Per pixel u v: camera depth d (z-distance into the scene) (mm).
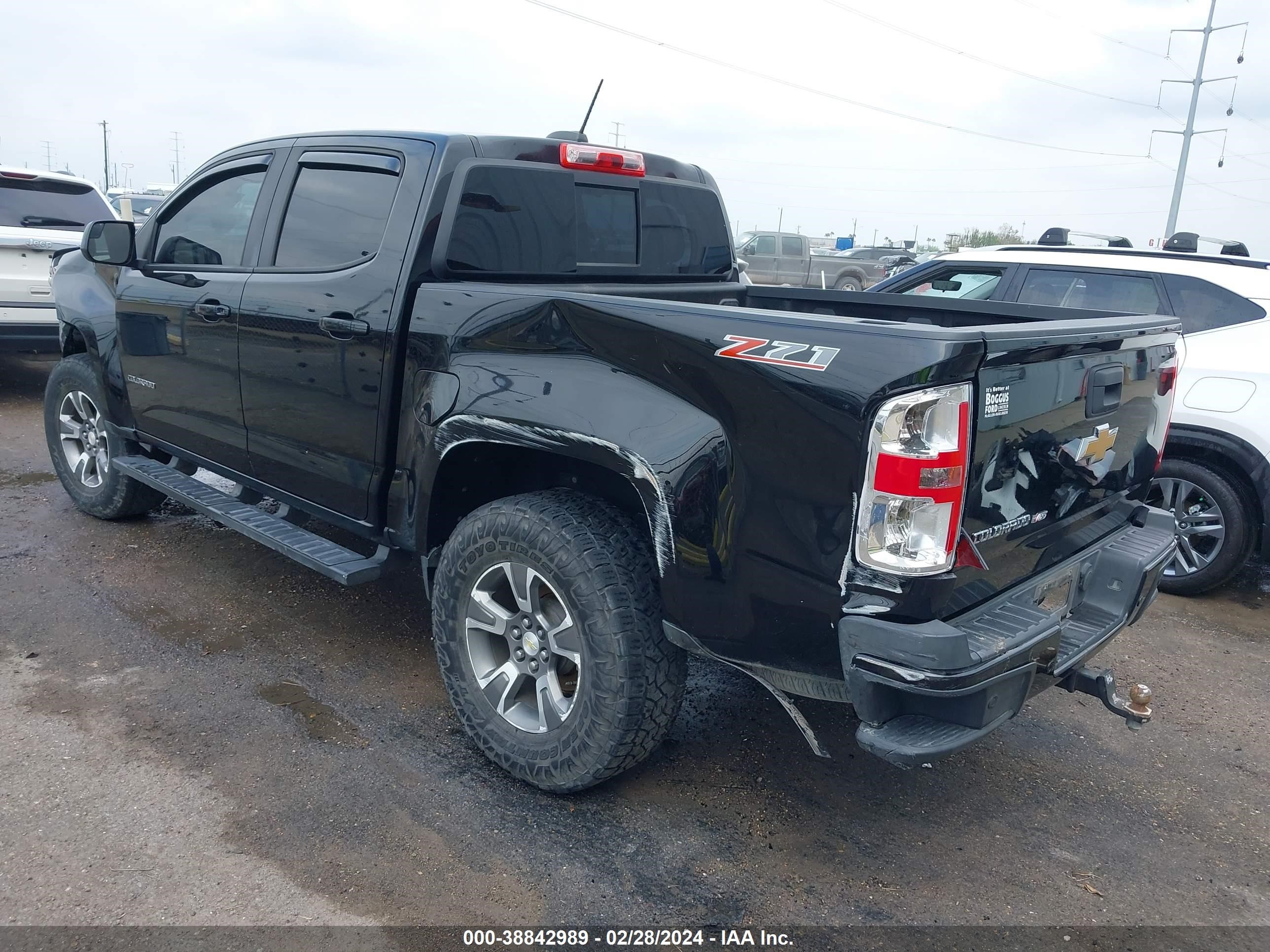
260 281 3721
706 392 2502
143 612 4176
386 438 3297
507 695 3020
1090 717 3805
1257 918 2660
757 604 2469
